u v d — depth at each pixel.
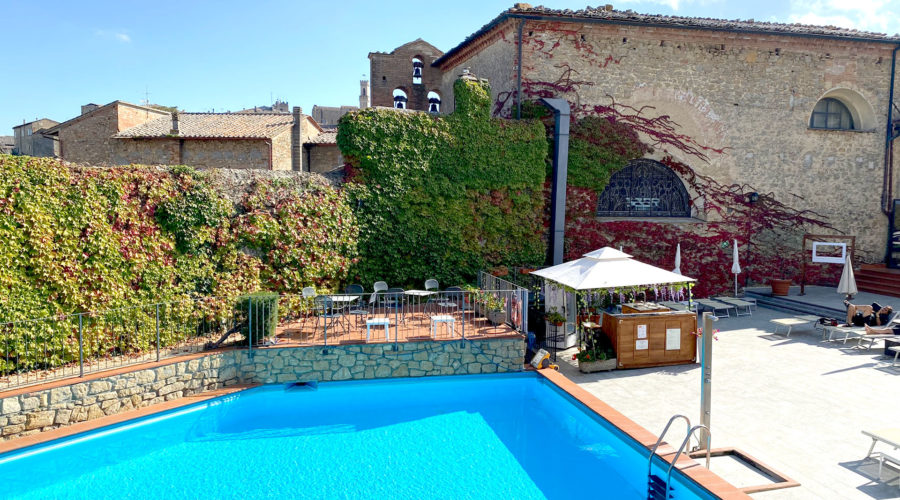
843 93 20.28
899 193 20.83
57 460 8.62
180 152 23.50
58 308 10.65
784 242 20.09
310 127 27.69
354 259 15.48
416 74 27.78
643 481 7.97
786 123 19.56
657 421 9.24
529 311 14.18
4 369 9.91
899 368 11.84
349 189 15.46
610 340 12.52
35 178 10.45
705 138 18.92
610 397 10.45
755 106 19.20
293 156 25.27
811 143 19.91
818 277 20.59
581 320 12.29
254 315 11.76
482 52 20.12
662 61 18.25
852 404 9.88
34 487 7.82
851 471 7.48
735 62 18.83
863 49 19.70
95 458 8.70
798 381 11.14
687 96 18.53
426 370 12.10
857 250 20.72
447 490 7.61
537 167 17.14
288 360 11.71
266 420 10.21
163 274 12.16
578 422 10.11
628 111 18.20
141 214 11.91
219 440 9.34
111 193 11.42
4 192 10.05
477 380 12.12
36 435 8.94
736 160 19.30
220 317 12.68
